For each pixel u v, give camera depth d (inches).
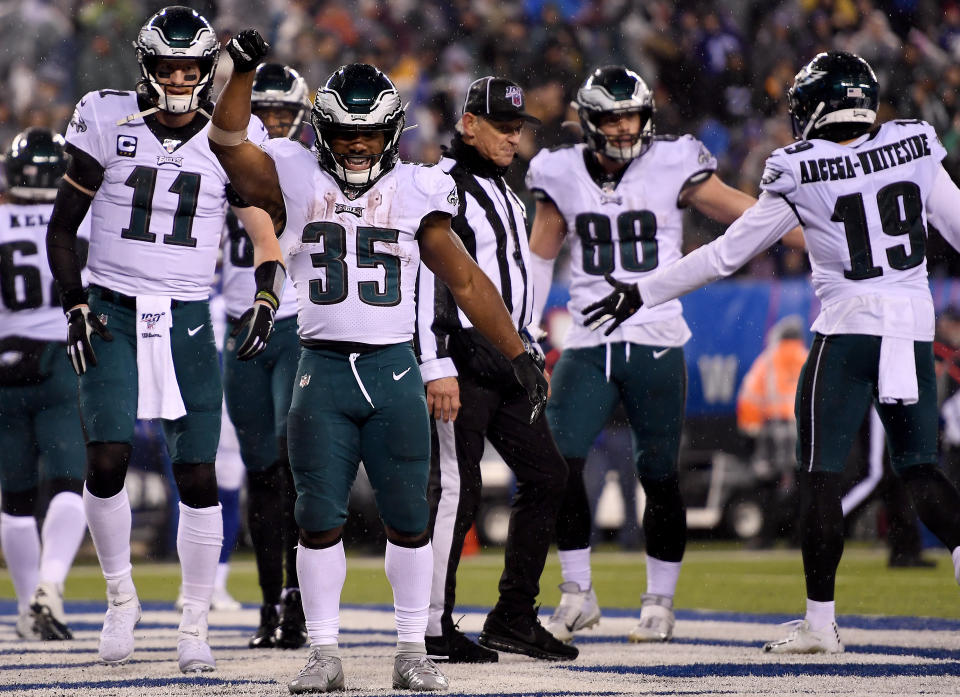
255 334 544.7
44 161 747.4
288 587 676.7
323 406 494.9
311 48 1947.6
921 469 593.3
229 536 927.0
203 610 583.8
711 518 1477.6
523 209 624.4
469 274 502.9
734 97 1929.1
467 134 612.4
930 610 844.6
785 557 1354.6
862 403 604.1
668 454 704.4
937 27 1971.0
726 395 1477.6
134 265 580.4
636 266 724.0
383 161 495.8
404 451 497.7
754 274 1654.8
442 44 1957.4
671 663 576.1
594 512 1466.5
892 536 1170.6
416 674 495.8
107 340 572.4
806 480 608.1
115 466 573.0
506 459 605.9
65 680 534.6
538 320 749.9
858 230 599.8
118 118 586.2
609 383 709.3
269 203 504.4
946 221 616.4
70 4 1948.8
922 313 598.2
